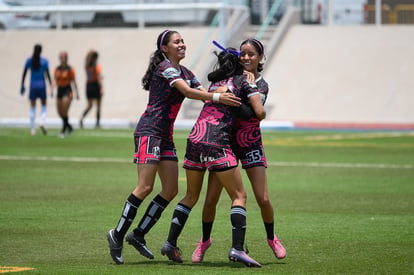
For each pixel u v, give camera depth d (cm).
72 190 3628
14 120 8644
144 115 2198
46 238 2506
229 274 2003
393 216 2980
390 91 8681
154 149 2169
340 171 4475
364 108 8575
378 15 9575
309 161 5000
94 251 2325
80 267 2088
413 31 9306
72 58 9531
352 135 7131
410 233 2625
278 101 8744
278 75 8994
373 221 2862
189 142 2156
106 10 9675
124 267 2103
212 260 2239
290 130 7825
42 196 3428
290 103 8700
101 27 10200
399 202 3338
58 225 2734
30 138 6462
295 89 8831
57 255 2264
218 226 2767
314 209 3148
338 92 8750
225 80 2175
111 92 9169
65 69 6531
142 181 2170
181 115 8600
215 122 2131
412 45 9138
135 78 9238
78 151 5512
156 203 2205
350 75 8888
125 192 3578
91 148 5738
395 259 2209
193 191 2202
